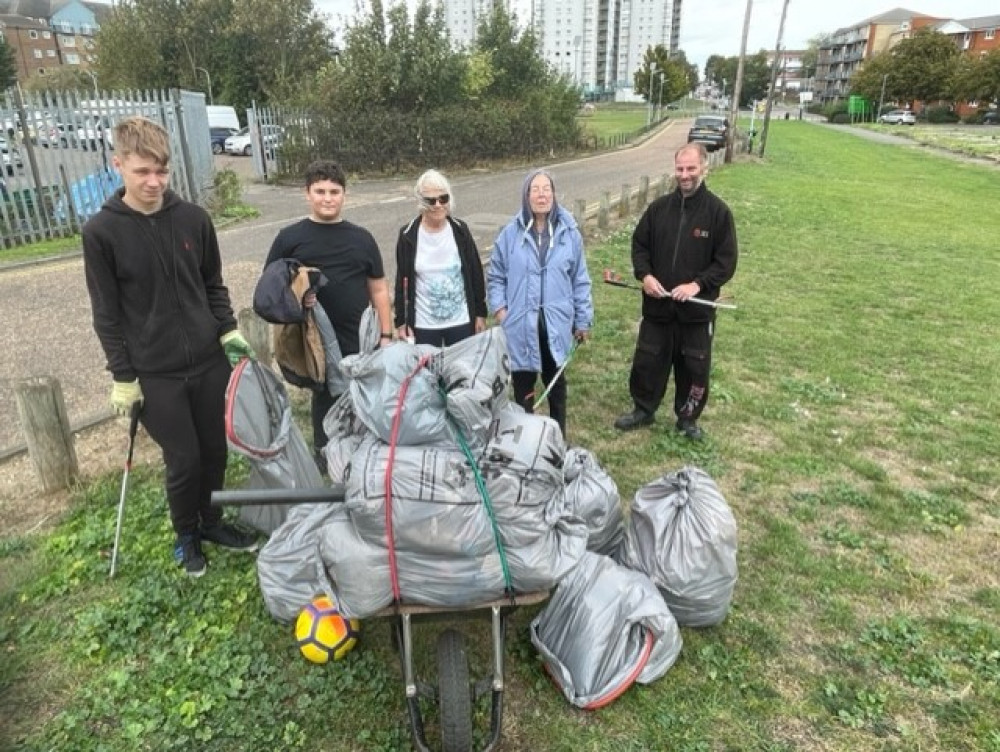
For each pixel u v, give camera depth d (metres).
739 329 7.55
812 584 3.45
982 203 19.80
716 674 2.86
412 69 23.48
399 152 23.16
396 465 2.29
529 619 3.09
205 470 3.47
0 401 5.38
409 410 2.38
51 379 4.00
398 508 2.24
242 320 5.41
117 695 2.74
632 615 2.76
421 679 2.83
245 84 43.75
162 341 3.12
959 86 77.69
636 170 24.80
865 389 6.00
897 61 84.44
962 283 9.91
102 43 44.62
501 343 2.62
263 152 20.75
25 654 2.92
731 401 5.64
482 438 2.43
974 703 2.76
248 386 3.19
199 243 3.21
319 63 43.66
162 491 4.07
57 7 92.81
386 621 3.10
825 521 4.03
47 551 3.55
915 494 4.29
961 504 4.23
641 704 2.72
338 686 2.78
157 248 3.05
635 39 122.50
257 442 3.18
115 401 3.12
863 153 36.47
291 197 17.36
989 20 101.31
